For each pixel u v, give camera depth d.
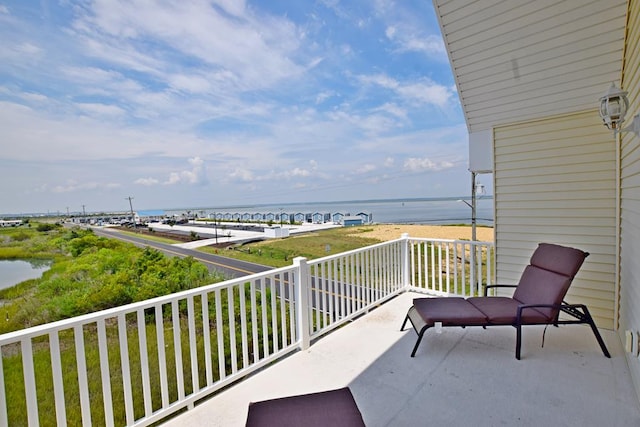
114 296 8.70
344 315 3.87
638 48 2.40
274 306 2.99
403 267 5.16
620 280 3.36
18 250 18.95
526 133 4.02
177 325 2.30
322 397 1.90
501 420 2.09
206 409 2.32
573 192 3.74
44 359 5.09
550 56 3.31
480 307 3.16
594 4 2.84
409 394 2.41
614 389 2.38
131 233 30.45
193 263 11.71
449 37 3.60
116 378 4.48
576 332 3.43
